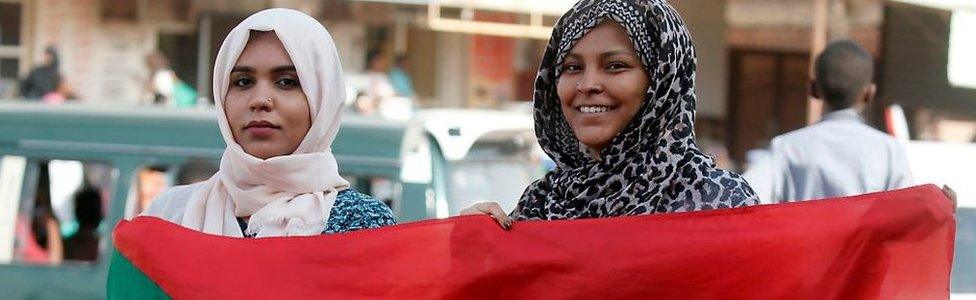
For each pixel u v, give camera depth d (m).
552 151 3.90
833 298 3.61
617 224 3.63
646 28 3.68
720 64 17.56
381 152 6.95
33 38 16.25
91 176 7.23
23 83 15.53
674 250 3.59
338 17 16.11
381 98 15.28
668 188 3.68
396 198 6.90
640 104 3.70
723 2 17.52
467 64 16.66
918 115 14.90
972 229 6.86
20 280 7.20
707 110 17.61
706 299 3.59
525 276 3.65
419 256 3.70
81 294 7.14
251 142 3.83
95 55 16.33
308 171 3.83
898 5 15.02
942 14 14.79
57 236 7.22
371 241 3.72
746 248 3.59
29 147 7.27
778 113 17.53
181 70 16.25
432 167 7.02
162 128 7.19
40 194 7.27
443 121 7.23
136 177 7.14
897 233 3.62
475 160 7.23
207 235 3.76
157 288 3.74
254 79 3.85
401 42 16.20
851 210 3.64
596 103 3.69
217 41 16.19
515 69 16.92
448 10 15.53
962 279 6.60
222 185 3.94
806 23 17.23
